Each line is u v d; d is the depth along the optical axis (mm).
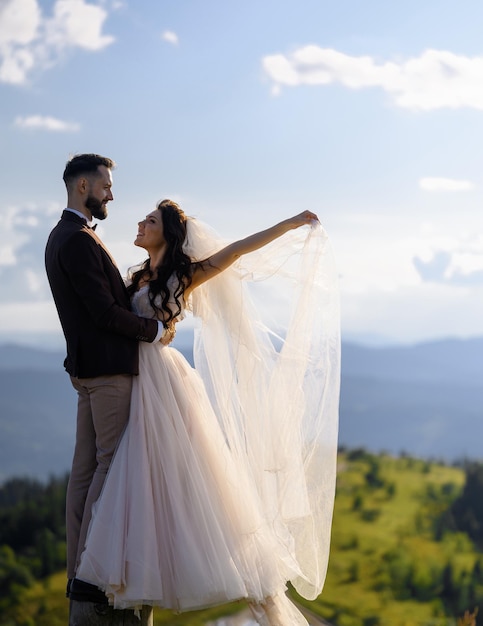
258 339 4539
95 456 4332
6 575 14117
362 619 13031
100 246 4211
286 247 4559
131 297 4453
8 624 13180
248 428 4480
